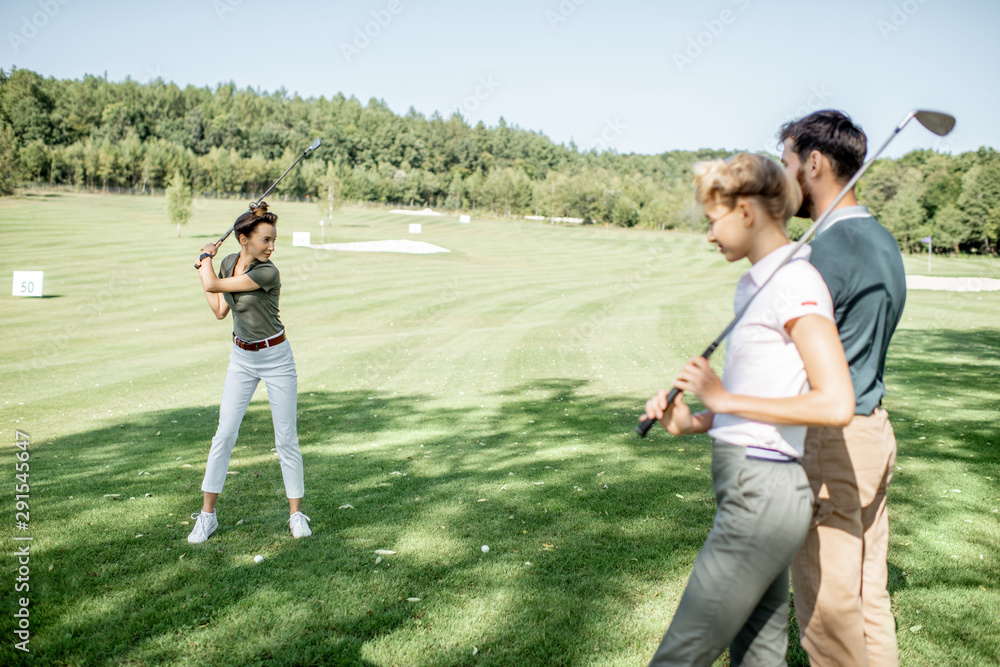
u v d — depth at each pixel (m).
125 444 6.52
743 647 1.95
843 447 2.08
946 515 4.13
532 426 7.23
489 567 3.38
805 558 2.15
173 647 2.63
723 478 1.76
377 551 3.59
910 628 2.73
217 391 9.96
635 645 2.65
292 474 3.84
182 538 3.80
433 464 5.59
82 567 3.38
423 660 2.55
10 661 2.50
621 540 3.75
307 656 2.57
